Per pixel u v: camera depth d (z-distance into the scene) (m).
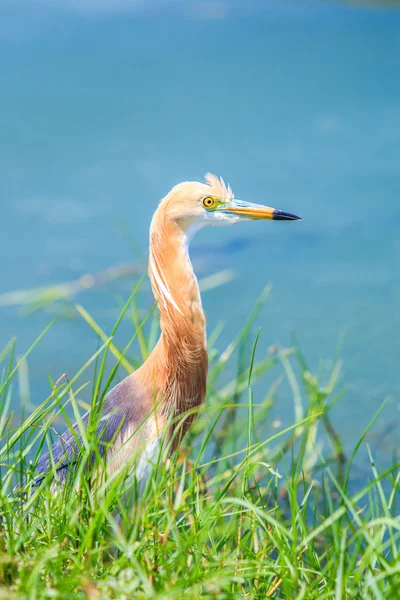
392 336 15.07
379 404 12.99
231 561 6.70
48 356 14.71
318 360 14.34
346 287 17.08
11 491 7.00
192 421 9.03
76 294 16.73
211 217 8.68
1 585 5.69
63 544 6.38
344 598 6.17
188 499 8.66
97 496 6.50
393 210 20.08
